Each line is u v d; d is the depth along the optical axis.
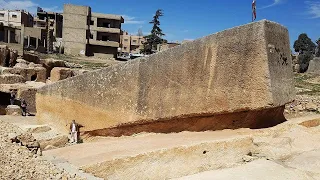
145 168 6.93
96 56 52.94
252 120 8.10
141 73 8.91
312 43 56.66
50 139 9.50
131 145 8.03
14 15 60.88
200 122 8.45
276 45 7.60
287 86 8.14
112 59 50.41
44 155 7.92
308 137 8.05
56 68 28.08
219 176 6.20
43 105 11.64
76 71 29.05
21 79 23.56
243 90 7.48
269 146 7.43
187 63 8.24
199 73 8.08
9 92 20.73
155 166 6.95
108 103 9.52
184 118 8.51
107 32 53.03
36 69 26.61
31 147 7.62
